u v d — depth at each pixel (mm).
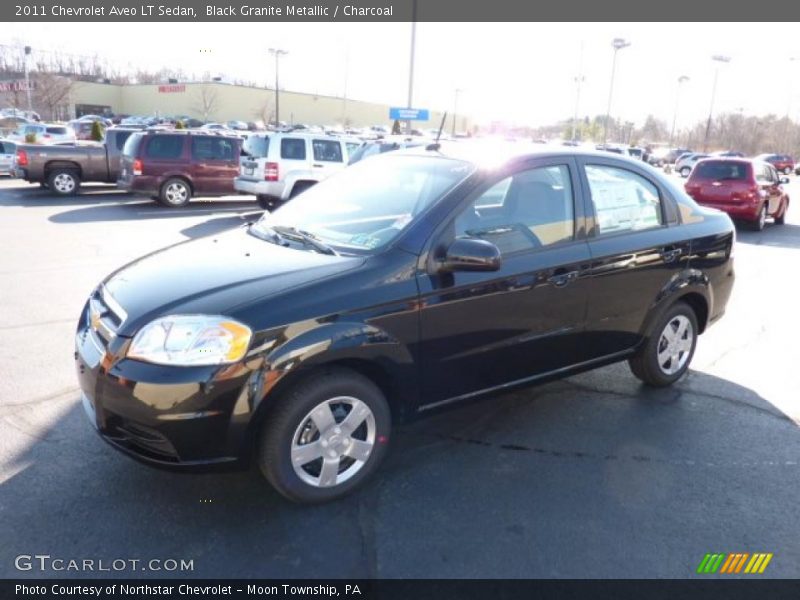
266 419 2998
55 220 12227
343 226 3709
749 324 6613
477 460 3707
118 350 2910
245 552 2859
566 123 60875
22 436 3799
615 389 4805
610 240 4125
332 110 84500
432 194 3580
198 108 73000
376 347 3145
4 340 5453
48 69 69375
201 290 3041
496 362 3688
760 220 13969
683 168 40188
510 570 2793
